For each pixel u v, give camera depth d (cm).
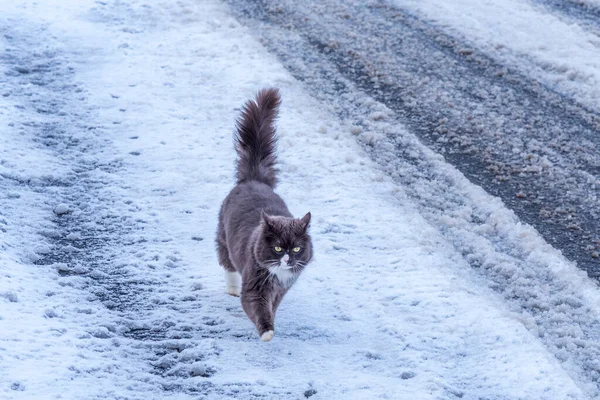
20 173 1166
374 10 2062
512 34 1880
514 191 1238
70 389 722
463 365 817
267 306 829
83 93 1470
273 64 1666
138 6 1983
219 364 795
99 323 850
